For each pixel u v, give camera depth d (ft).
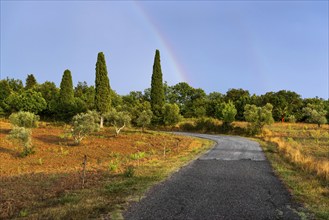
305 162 53.67
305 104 250.78
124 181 38.04
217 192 33.96
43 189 34.37
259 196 32.68
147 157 66.80
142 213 25.54
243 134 151.94
